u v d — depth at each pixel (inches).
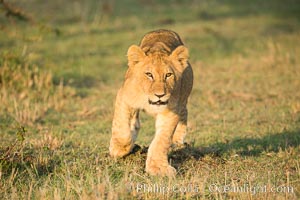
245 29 1211.9
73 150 436.5
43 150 431.5
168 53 409.1
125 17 1328.7
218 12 1439.5
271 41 1027.3
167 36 436.5
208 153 442.0
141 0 1529.3
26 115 564.4
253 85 762.8
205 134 519.5
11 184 359.6
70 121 575.8
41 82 682.2
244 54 973.2
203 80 796.0
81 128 544.7
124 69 864.9
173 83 384.8
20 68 684.1
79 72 817.5
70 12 1321.4
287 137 510.0
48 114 597.0
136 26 1220.5
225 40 1087.0
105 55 949.8
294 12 1424.7
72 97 681.6
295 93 711.1
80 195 333.7
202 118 593.6
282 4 1551.4
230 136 516.1
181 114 446.0
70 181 353.7
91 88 740.7
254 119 586.6
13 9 741.3
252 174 393.7
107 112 615.8
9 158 394.3
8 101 622.8
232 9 1485.0
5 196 345.4
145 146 448.1
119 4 1501.0
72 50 966.4
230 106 650.2
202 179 371.6
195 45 1040.2
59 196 328.5
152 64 382.0
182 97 422.0
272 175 398.6
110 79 802.2
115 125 402.0
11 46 868.6
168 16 1357.0
